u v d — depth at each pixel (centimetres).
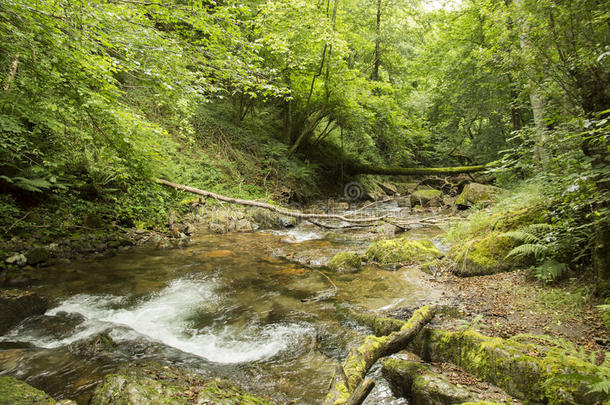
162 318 420
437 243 753
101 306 452
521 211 530
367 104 1567
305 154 1784
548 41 401
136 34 397
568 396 206
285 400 263
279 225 1088
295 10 1132
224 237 895
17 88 509
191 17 443
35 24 355
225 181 1265
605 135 262
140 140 603
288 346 352
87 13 345
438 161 2248
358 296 477
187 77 451
